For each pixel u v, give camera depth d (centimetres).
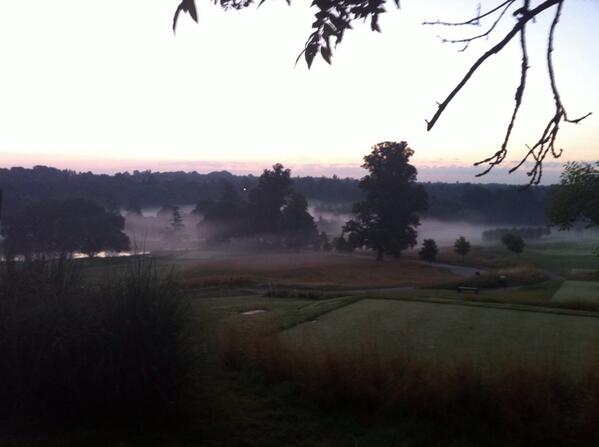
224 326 962
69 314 645
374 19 351
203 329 762
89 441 586
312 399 745
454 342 1118
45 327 634
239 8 377
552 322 1409
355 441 636
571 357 958
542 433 634
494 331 1261
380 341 995
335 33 358
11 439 585
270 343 870
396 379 734
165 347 654
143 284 673
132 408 644
